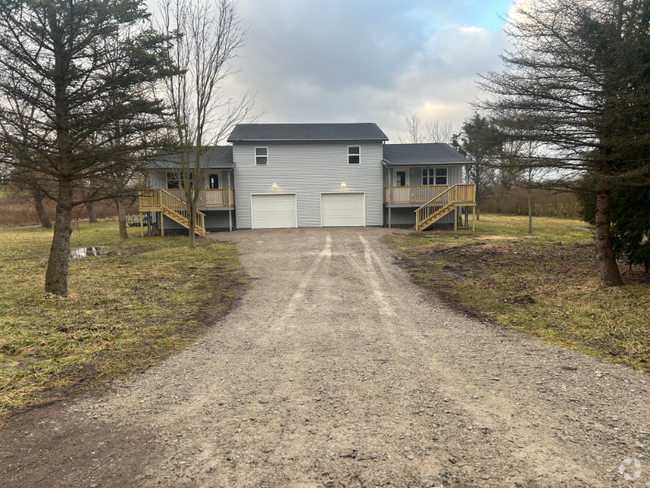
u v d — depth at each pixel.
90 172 7.67
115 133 7.50
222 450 2.96
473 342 5.55
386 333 6.03
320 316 7.04
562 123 7.82
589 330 5.90
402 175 23.64
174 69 7.84
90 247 16.73
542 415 3.46
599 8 7.59
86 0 6.83
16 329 5.70
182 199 21.47
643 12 7.40
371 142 22.91
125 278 10.02
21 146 6.56
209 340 5.70
